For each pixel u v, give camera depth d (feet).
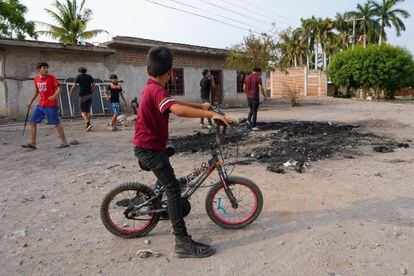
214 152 11.57
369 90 101.71
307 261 9.95
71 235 12.05
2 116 48.37
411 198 14.53
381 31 184.14
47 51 50.26
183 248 10.43
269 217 13.11
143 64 62.28
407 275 9.12
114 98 36.32
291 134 30.86
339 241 11.03
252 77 33.96
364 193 15.30
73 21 107.65
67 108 49.98
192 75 70.59
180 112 9.46
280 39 69.62
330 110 59.57
